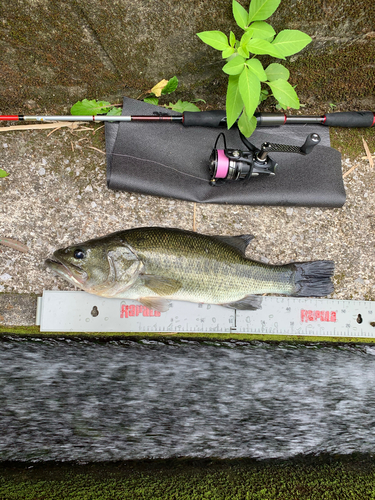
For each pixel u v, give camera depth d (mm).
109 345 2396
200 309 2402
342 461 2465
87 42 2066
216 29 2057
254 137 2543
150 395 2402
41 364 2350
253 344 2494
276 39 2002
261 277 2287
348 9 1992
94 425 2346
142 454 2361
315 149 2574
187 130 2479
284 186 2506
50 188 2443
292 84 2455
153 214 2479
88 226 2436
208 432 2412
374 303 2527
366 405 2514
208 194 2463
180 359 2445
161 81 2334
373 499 2197
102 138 2502
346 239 2596
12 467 2252
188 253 2166
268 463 2414
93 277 2152
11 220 2389
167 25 2006
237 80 2078
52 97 2406
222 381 2455
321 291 2354
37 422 2309
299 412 2475
